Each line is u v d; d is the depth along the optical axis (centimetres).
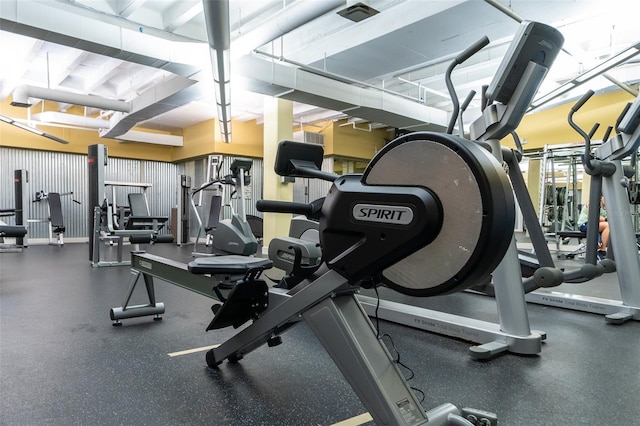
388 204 111
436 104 847
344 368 125
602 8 423
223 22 352
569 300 352
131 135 1037
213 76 495
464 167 99
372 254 114
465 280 100
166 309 329
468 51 135
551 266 247
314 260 319
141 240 282
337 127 1059
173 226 1102
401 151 111
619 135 320
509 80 209
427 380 194
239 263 179
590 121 739
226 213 1045
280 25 406
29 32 407
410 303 372
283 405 164
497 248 98
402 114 705
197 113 980
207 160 1084
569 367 212
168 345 239
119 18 469
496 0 383
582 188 920
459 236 100
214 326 171
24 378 189
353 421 152
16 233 305
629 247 324
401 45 515
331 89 604
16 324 282
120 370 200
